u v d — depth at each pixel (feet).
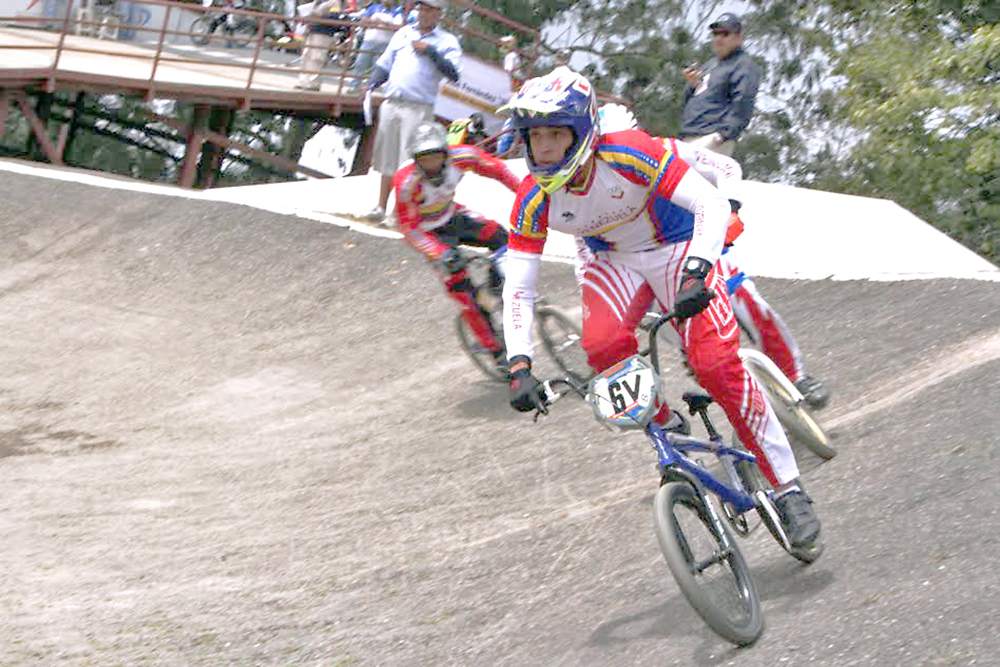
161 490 23.58
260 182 90.84
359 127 69.46
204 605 17.87
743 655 12.72
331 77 66.49
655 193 14.12
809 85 83.35
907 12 65.51
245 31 76.64
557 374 26.08
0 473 24.93
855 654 12.09
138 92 57.62
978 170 57.47
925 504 15.26
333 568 18.78
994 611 12.00
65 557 20.34
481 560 17.94
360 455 24.29
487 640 15.23
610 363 14.56
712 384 13.87
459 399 26.50
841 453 18.12
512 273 14.44
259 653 16.01
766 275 30.25
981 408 17.83
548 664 14.05
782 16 82.38
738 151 83.82
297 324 33.30
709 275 14.32
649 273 14.69
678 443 13.55
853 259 31.81
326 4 63.05
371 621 16.58
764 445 14.11
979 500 14.79
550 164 13.50
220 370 30.76
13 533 21.56
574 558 17.21
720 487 13.67
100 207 41.70
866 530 15.07
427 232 25.71
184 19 74.95
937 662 11.51
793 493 14.23
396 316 32.53
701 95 30.35
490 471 22.02
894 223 35.76
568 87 13.14
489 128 61.05
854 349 23.97
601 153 13.75
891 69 61.93
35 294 36.68
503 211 37.37
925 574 13.34
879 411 19.47
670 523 12.57
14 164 45.68
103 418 28.17
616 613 14.83
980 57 56.80
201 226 39.45
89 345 32.78
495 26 84.74
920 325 24.18
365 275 35.14
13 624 17.57
